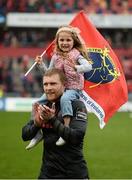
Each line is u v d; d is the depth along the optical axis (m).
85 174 8.51
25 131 8.64
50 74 8.43
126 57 56.12
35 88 50.66
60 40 9.73
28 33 56.44
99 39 10.93
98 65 10.73
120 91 10.56
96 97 10.55
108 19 56.59
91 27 11.02
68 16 56.16
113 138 29.11
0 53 55.03
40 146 25.64
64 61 9.78
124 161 22.00
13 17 55.34
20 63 53.28
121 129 33.31
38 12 56.03
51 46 10.84
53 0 57.03
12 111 44.97
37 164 21.03
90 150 24.86
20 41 55.91
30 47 55.50
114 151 24.61
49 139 8.46
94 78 10.64
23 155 23.16
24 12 55.94
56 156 8.44
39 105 8.28
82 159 8.51
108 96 10.52
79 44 9.84
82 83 9.95
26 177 18.36
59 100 8.60
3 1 56.16
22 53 55.22
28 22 55.59
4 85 50.81
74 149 8.42
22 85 50.75
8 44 55.59
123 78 10.67
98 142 27.55
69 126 8.41
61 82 8.48
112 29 57.78
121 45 57.03
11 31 56.31
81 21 11.07
